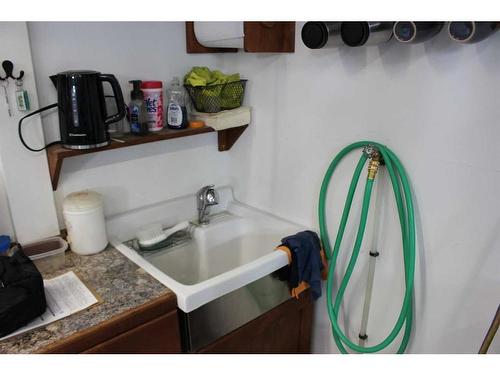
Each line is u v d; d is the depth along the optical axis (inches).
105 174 61.1
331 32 47.1
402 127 50.0
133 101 56.9
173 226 68.9
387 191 53.7
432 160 48.1
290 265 58.1
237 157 74.6
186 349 49.4
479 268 46.7
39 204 54.4
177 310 47.3
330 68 55.8
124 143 53.6
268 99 65.6
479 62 42.2
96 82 49.3
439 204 48.6
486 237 45.4
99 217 54.7
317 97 58.5
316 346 70.0
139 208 66.1
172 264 64.0
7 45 47.4
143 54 60.9
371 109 52.6
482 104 42.8
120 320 41.9
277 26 56.3
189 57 66.6
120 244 57.9
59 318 41.6
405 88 48.7
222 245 70.0
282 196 68.2
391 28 45.3
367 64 51.6
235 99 66.2
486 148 43.4
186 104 67.2
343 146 56.9
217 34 58.0
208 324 49.9
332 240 62.4
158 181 67.7
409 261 50.4
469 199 45.9
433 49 45.3
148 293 46.3
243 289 52.8
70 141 50.1
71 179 57.7
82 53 54.8
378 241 56.5
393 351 58.4
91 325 40.7
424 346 54.5
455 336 50.8
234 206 75.0
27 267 42.3
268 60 63.6
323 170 60.6
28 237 54.4
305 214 65.2
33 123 51.3
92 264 52.6
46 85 52.6
